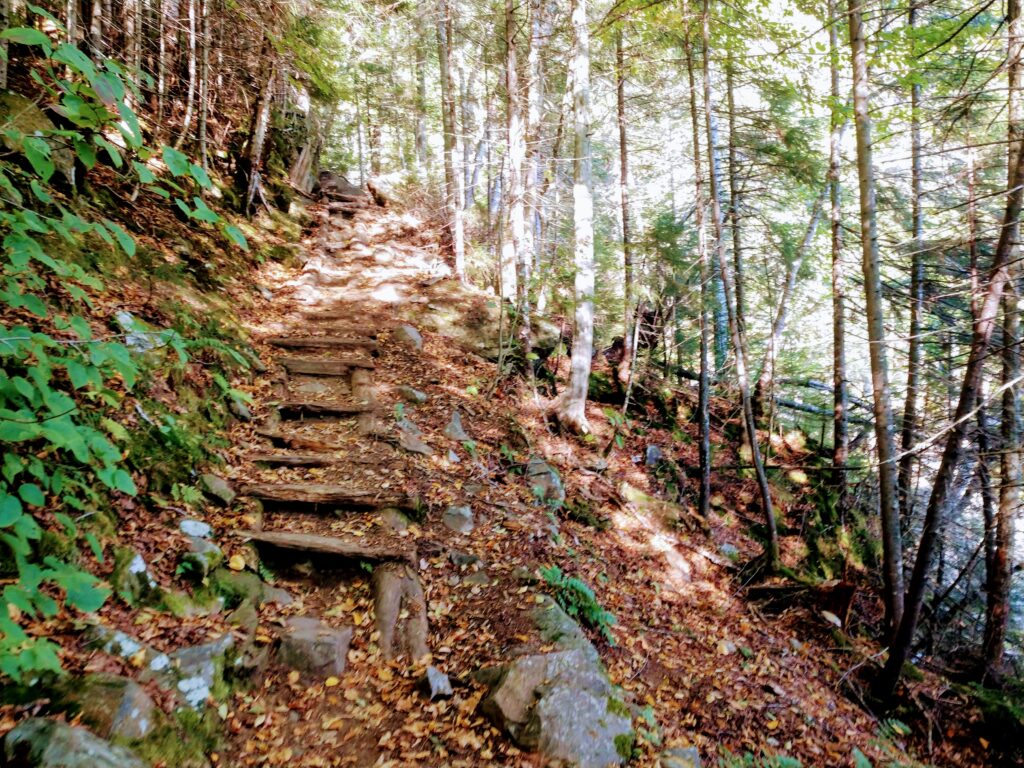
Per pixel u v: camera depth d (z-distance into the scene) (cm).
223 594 406
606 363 1398
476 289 1212
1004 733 636
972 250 816
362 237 1439
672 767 383
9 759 234
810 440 1427
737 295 1117
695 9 941
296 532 493
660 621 637
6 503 184
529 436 879
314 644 395
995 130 889
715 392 1501
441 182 1625
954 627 1060
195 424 539
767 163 1036
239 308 848
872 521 1198
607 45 1228
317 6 1028
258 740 334
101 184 746
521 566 550
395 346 927
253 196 1240
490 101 1462
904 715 648
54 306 467
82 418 400
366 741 353
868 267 688
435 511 586
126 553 370
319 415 680
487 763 348
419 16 1362
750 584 838
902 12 674
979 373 577
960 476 880
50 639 301
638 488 971
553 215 1452
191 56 998
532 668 401
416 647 425
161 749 284
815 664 689
